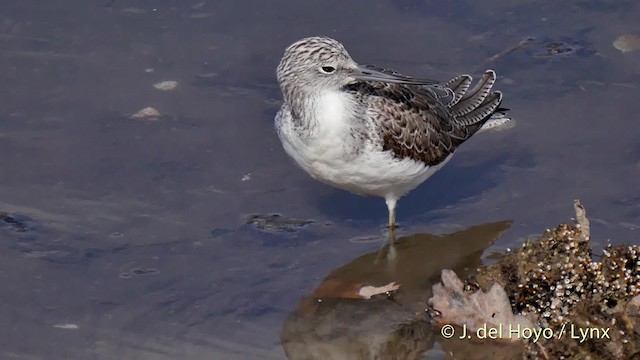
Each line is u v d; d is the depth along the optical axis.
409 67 15.96
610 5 17.09
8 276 12.49
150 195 13.87
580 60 16.03
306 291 12.37
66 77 15.87
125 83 15.79
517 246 12.89
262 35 16.66
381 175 12.83
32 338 11.56
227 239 13.20
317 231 13.41
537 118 15.09
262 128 15.08
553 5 17.19
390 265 12.81
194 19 17.03
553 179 13.99
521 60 16.08
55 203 13.67
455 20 16.95
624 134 14.62
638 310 11.10
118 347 11.45
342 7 17.27
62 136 14.82
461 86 14.32
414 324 11.80
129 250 12.96
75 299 12.17
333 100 12.42
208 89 15.74
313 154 12.67
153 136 14.86
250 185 14.13
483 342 11.37
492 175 14.26
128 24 16.92
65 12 17.17
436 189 14.16
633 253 11.62
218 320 11.89
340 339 11.63
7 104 15.31
